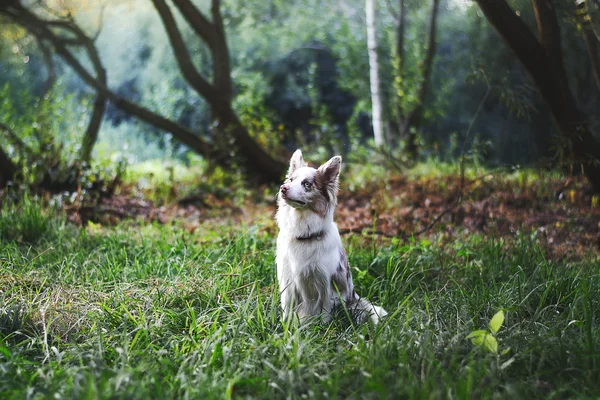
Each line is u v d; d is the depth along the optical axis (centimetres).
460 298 484
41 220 705
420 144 1420
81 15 2017
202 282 511
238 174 1234
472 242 699
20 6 1240
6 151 1007
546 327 416
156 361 366
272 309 448
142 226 784
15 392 316
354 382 341
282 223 482
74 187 958
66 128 1214
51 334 424
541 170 956
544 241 699
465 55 1777
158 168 1569
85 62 2317
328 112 1902
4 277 520
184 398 321
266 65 2155
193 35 2144
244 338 399
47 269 550
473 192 965
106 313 446
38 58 2145
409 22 1872
